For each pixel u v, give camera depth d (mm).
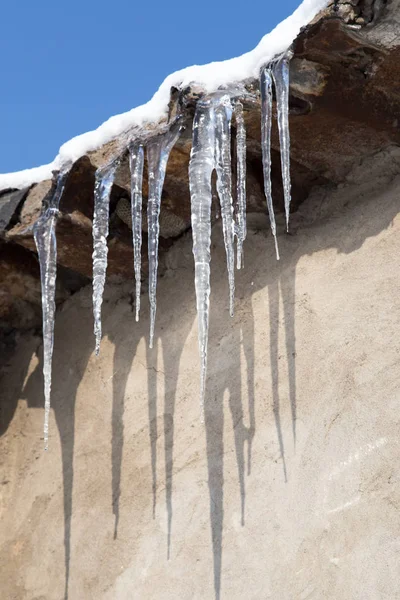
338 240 4250
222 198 3875
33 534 4852
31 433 5066
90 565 4578
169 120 4008
